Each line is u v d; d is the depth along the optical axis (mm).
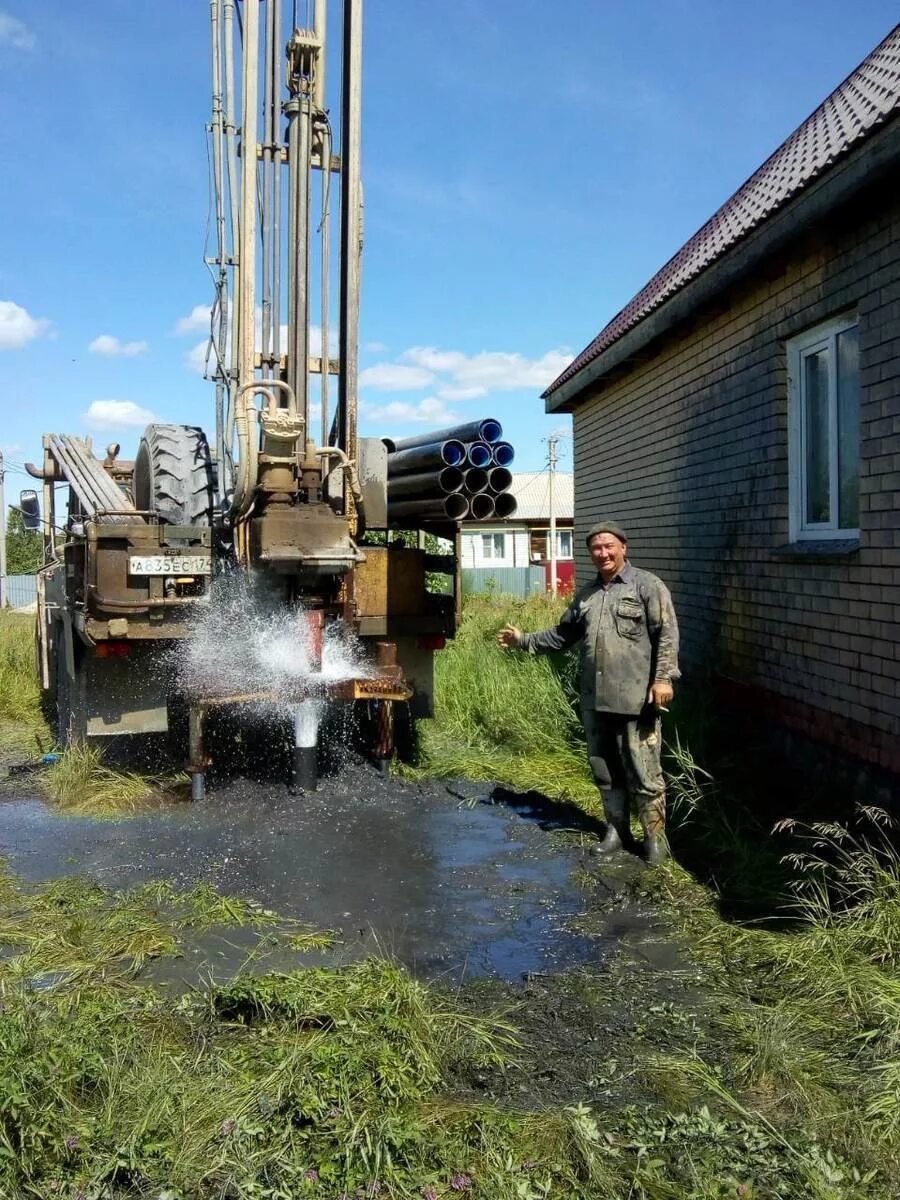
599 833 5438
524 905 4438
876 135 4512
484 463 5496
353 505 6266
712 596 7527
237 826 5586
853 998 3309
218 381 6699
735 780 6047
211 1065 2895
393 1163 2455
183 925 4164
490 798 6188
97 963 3689
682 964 3809
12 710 9492
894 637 4902
